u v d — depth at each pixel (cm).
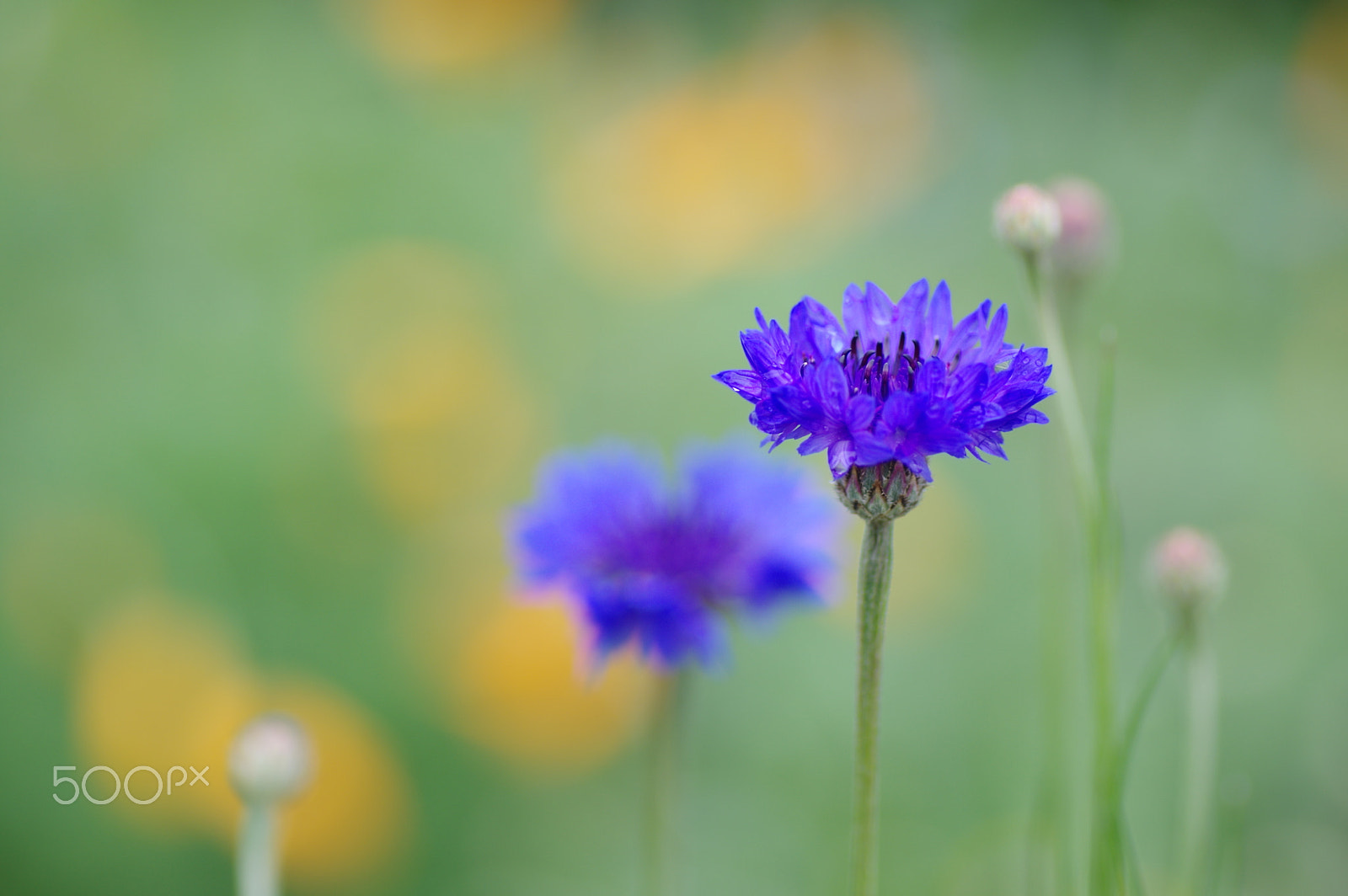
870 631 48
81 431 75
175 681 64
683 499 57
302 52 105
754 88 105
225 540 72
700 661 55
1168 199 108
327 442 75
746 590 56
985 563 74
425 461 74
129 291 85
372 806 63
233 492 73
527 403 79
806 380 47
